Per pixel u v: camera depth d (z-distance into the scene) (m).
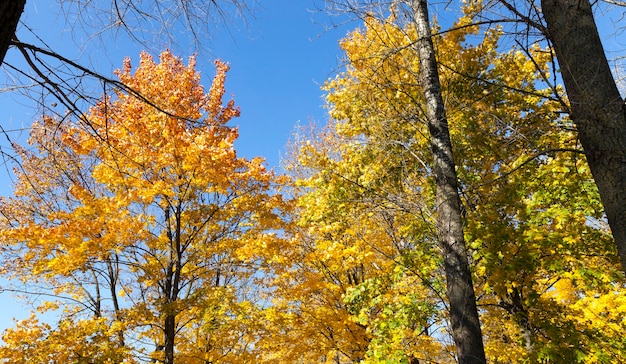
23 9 1.44
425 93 4.79
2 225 8.16
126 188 7.52
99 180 7.10
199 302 7.07
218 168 6.94
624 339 5.21
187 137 7.01
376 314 7.25
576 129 2.60
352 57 6.07
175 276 7.51
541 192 5.63
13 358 6.04
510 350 6.29
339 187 6.39
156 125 7.02
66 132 5.54
